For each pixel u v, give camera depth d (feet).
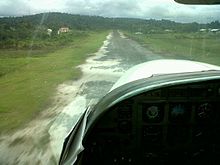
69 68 86.89
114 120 11.00
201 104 11.13
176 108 11.09
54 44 215.72
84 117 12.59
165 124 11.28
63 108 41.96
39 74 77.51
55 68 88.48
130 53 125.90
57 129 32.50
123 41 233.96
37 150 26.63
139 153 11.43
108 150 11.33
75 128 12.84
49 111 40.65
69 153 11.08
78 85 59.72
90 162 11.40
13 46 203.31
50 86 59.88
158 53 119.55
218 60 91.35
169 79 11.09
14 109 42.75
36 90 56.13
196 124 11.35
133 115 11.01
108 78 67.51
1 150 26.94
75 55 128.77
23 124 34.96
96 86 58.23
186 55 107.76
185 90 10.80
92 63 97.04
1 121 36.73
